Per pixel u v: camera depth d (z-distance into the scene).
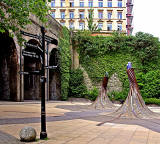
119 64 32.56
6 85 20.86
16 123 8.13
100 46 32.66
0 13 9.35
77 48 33.25
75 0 53.72
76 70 32.50
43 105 5.71
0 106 14.71
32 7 9.48
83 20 52.97
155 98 28.08
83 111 14.23
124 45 32.56
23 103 18.22
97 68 32.75
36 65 26.55
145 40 31.45
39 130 6.82
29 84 26.98
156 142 5.39
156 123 8.80
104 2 53.19
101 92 17.31
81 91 31.28
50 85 31.11
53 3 53.88
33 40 22.67
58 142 5.25
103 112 13.54
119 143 5.20
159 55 32.31
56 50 29.33
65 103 23.45
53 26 27.69
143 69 32.00
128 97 11.47
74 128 7.46
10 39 19.33
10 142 5.19
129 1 56.81
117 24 52.62
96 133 6.53
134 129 7.34
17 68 20.09
